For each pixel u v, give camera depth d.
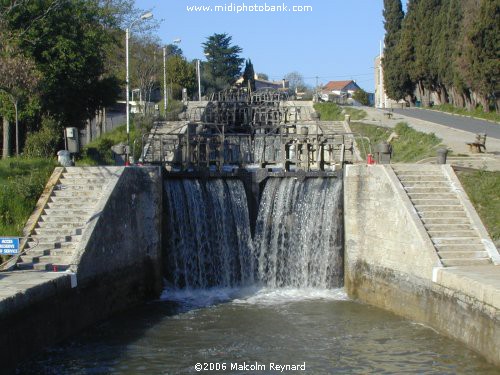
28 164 21.00
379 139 32.53
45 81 26.27
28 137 25.61
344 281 21.59
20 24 26.95
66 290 15.66
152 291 20.69
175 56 70.25
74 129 23.45
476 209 19.16
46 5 27.20
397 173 19.91
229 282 22.45
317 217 22.17
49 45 27.28
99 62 28.98
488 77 44.22
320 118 42.19
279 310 19.16
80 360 14.61
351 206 20.92
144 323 17.70
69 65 27.36
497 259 17.03
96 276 17.41
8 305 12.99
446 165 20.58
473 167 21.52
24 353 13.73
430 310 16.80
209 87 74.62
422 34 59.62
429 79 60.09
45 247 17.27
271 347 15.77
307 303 20.05
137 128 34.78
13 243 15.31
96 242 17.44
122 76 49.59
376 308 19.33
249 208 22.88
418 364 14.37
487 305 14.03
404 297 18.11
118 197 18.89
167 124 36.03
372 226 19.86
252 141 31.95
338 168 23.95
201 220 22.20
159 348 15.62
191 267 21.98
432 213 18.53
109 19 32.09
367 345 15.76
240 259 22.61
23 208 18.56
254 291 21.91
